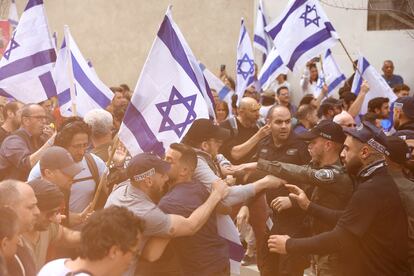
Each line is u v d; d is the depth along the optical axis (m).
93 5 23.64
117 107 11.91
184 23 22.48
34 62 9.64
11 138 8.48
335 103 12.23
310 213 6.90
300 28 11.32
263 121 10.97
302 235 8.23
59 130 7.82
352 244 5.90
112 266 4.33
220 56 22.22
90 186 7.64
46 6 24.02
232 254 7.04
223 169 7.69
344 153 6.11
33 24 9.63
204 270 6.48
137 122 7.17
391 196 5.87
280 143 8.72
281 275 8.28
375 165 5.96
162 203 6.40
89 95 10.66
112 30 23.53
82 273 4.26
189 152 6.55
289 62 11.41
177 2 22.55
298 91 18.56
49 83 9.69
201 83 8.31
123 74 23.50
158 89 7.22
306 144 8.68
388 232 5.88
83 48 23.84
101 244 4.27
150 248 6.17
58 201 5.80
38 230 5.80
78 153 7.36
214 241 6.59
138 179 6.11
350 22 18.73
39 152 8.19
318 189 7.31
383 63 18.36
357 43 18.70
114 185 7.62
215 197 6.48
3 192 5.36
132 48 23.38
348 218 5.88
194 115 7.27
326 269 6.88
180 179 6.56
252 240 10.88
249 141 8.99
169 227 6.14
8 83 9.63
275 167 7.24
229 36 22.11
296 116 11.61
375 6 18.39
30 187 5.45
